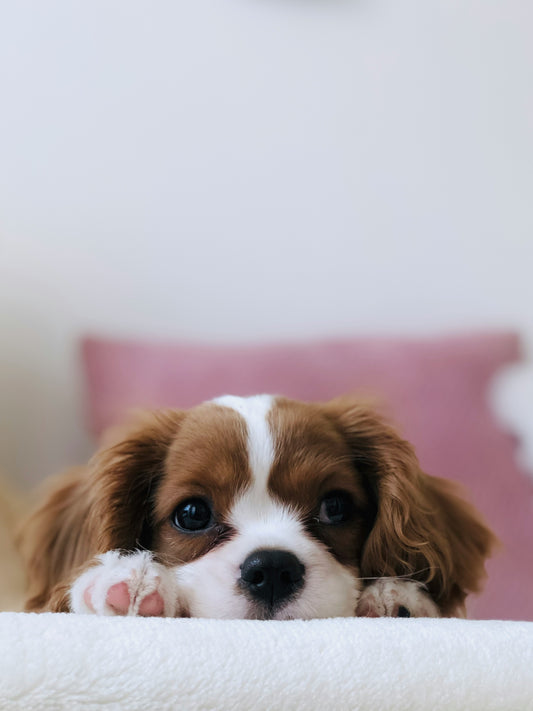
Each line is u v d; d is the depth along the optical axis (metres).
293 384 0.59
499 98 0.73
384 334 0.69
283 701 0.25
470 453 0.57
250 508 0.38
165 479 0.39
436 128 0.72
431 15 0.73
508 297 0.72
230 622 0.27
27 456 0.66
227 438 0.39
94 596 0.33
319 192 0.72
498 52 0.73
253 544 0.36
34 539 0.42
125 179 0.70
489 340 0.62
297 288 0.71
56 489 0.42
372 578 0.38
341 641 0.26
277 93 0.72
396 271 0.72
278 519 0.37
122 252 0.70
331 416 0.42
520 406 0.60
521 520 0.55
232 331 0.70
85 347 0.63
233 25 0.71
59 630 0.26
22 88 0.69
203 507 0.38
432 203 0.72
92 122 0.70
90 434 0.62
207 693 0.25
